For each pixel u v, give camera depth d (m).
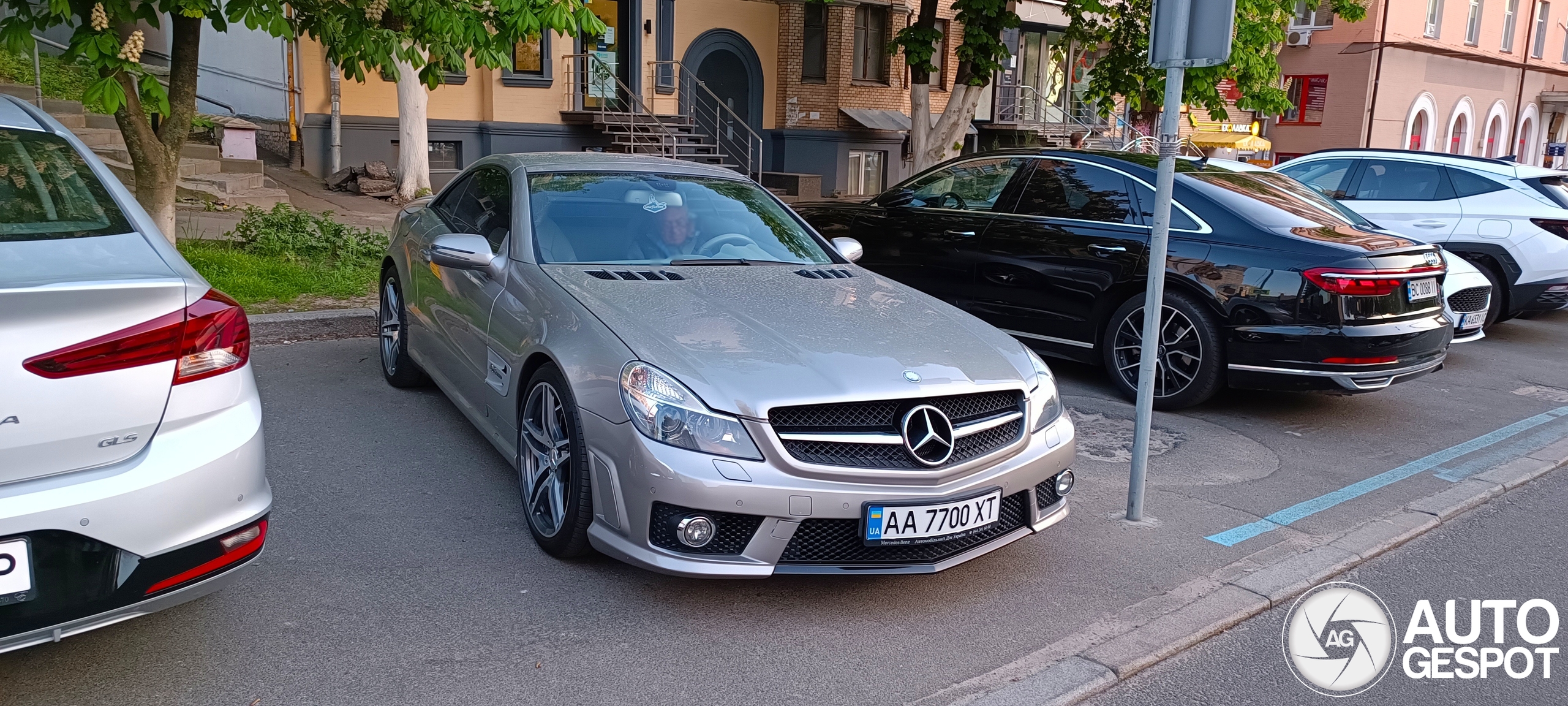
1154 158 6.95
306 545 3.87
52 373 2.41
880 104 21.91
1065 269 6.80
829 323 3.86
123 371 2.51
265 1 6.46
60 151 3.23
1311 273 5.92
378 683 2.98
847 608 3.63
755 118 20.62
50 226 2.85
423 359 5.42
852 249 5.15
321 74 15.33
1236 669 3.38
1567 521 4.90
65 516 2.41
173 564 2.59
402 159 14.30
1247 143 26.44
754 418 3.25
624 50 18.56
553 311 3.91
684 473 3.22
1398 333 5.96
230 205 11.57
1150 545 4.35
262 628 3.26
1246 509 4.85
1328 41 29.42
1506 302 10.10
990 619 3.60
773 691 3.06
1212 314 6.26
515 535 4.06
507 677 3.05
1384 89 29.16
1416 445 6.13
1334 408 6.96
